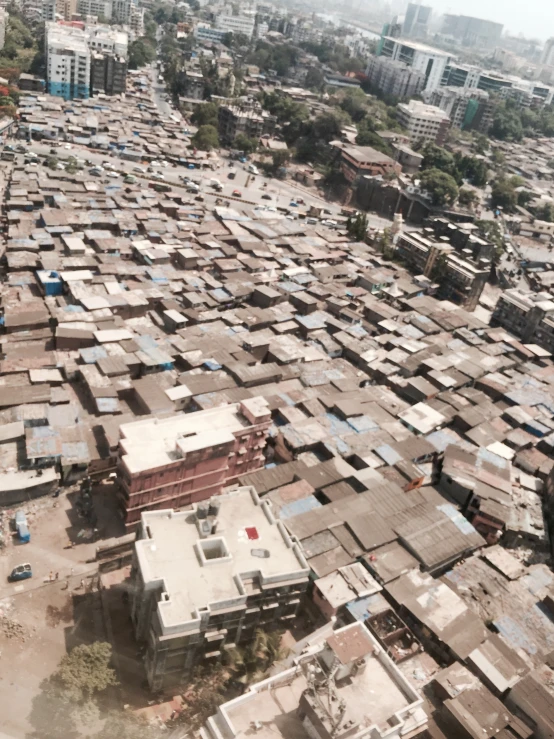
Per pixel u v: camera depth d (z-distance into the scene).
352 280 173.38
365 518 85.12
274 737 50.88
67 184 196.00
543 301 165.25
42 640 67.75
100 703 62.12
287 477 91.31
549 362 150.38
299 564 66.88
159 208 195.25
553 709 64.06
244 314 138.38
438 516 88.62
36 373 104.31
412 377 129.38
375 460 98.69
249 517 71.44
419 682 68.12
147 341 119.50
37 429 90.25
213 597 61.06
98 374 106.56
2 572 74.38
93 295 132.62
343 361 131.88
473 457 103.38
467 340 149.25
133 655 67.75
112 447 88.56
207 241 176.12
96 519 83.38
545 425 118.69
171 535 66.38
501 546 92.75
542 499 101.19
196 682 64.94
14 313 120.19
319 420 106.75
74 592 73.62
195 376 111.25
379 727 51.72
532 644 73.81
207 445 80.62
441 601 75.94
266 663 65.88
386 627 73.06
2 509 82.88
